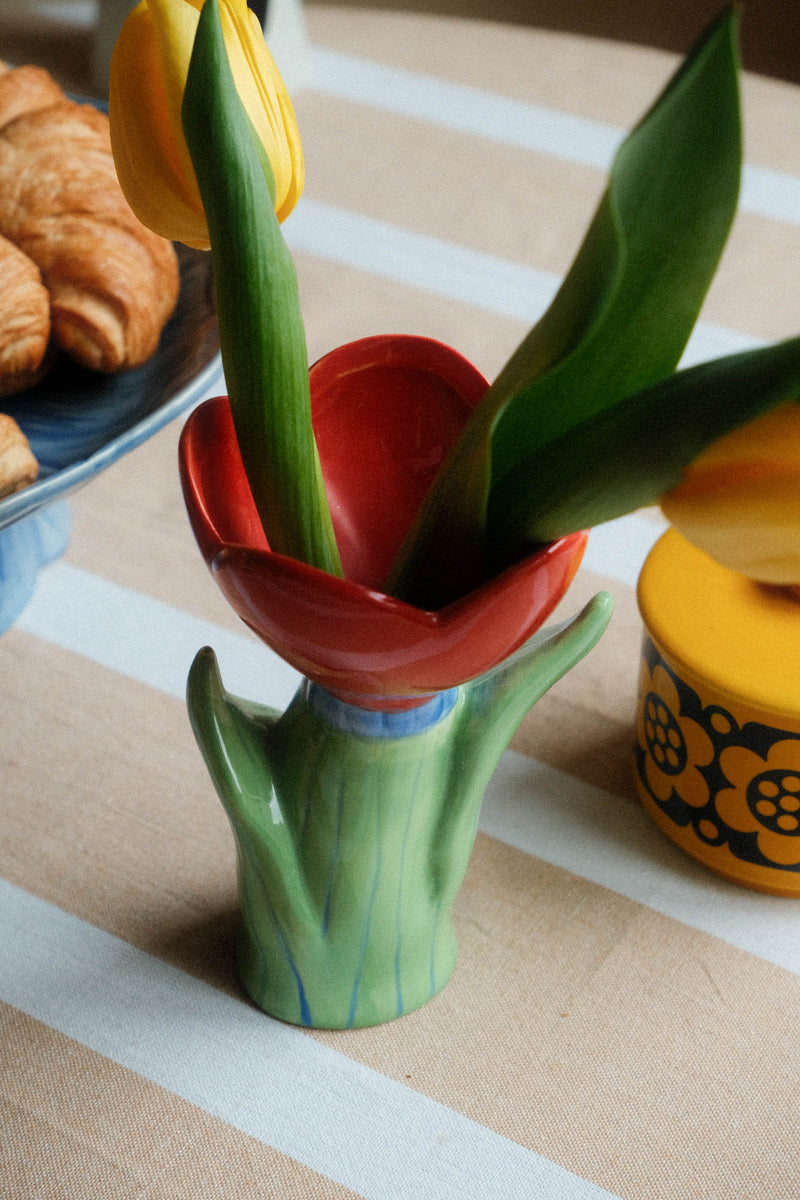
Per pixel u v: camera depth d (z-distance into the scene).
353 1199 0.53
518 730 0.64
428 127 0.88
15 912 0.58
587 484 0.46
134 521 0.70
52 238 0.66
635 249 0.45
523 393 0.46
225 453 0.51
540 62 0.95
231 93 0.46
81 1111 0.54
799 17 1.88
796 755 0.56
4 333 0.63
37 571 0.67
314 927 0.55
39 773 0.62
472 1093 0.55
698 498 0.44
